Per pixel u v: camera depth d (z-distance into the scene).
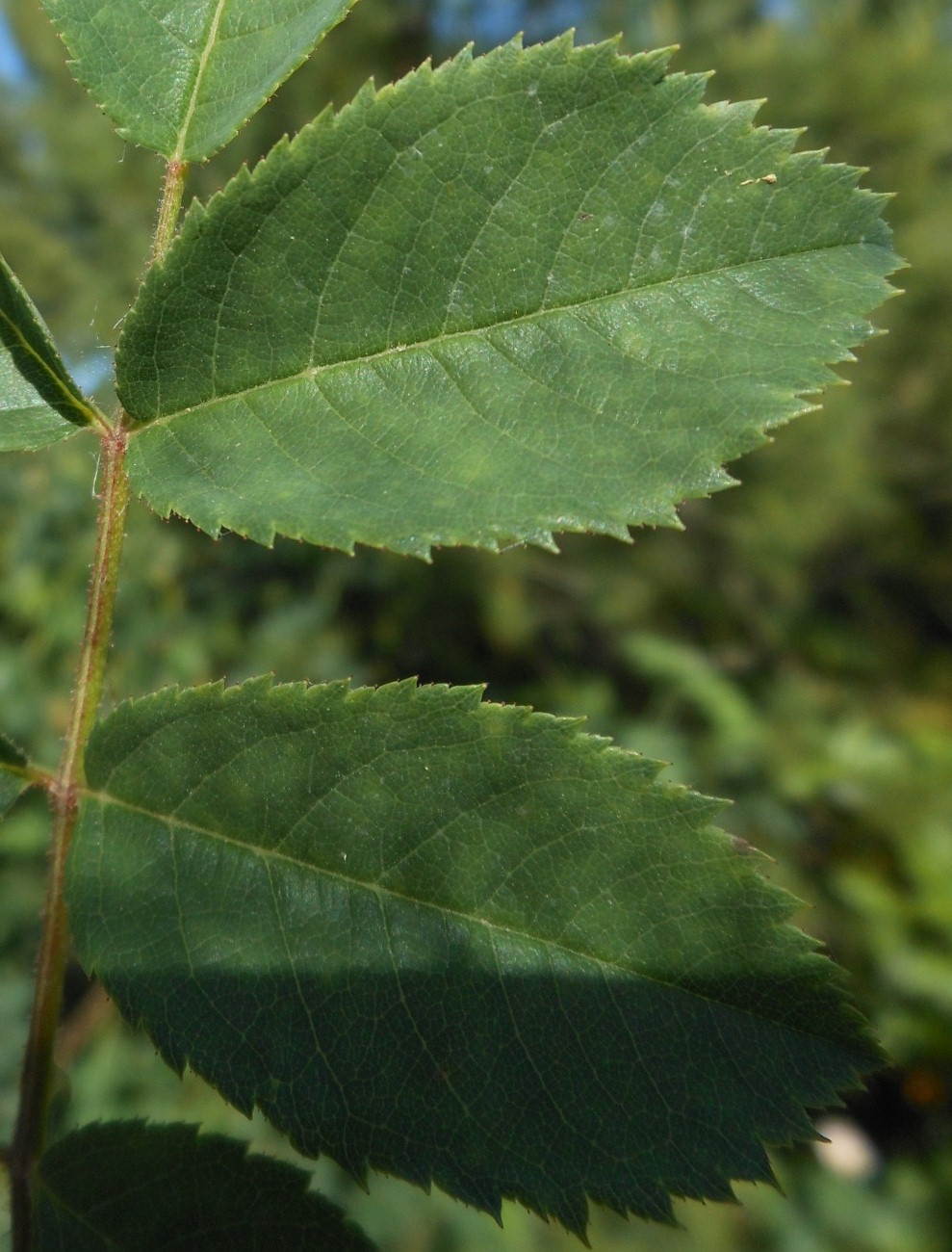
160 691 0.07
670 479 0.06
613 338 0.07
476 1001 0.07
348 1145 0.06
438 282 0.07
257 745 0.07
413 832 0.07
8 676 0.27
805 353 0.07
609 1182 0.06
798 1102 0.06
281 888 0.07
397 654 0.36
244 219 0.07
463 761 0.07
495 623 0.37
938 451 0.46
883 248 0.07
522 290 0.07
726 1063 0.06
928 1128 0.28
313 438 0.07
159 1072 0.23
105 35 0.07
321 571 0.33
